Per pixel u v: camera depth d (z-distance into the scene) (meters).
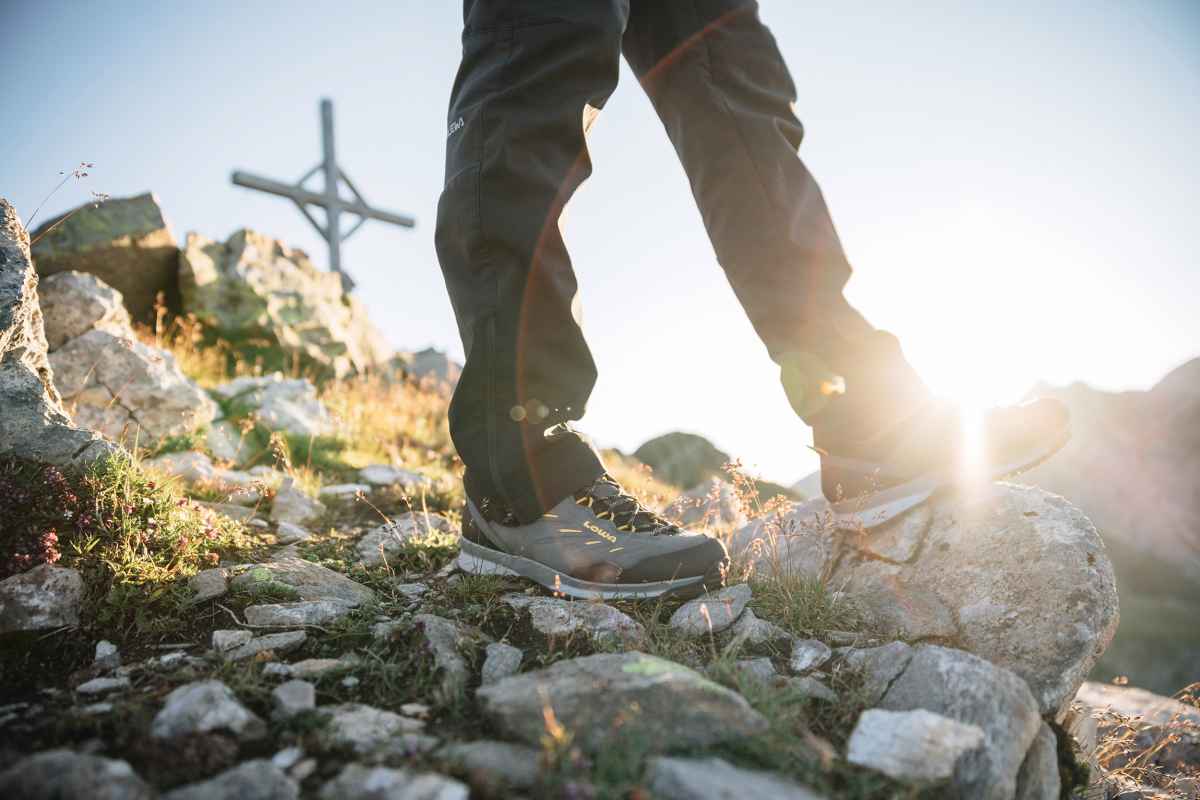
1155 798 1.88
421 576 2.01
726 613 1.69
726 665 1.38
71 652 1.40
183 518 1.92
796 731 1.24
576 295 1.63
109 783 0.90
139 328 6.59
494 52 1.57
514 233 1.53
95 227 6.84
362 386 7.25
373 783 0.96
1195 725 2.47
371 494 3.52
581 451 1.73
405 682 1.35
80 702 1.21
